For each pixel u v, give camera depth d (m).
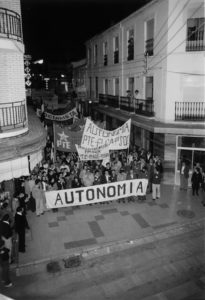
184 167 15.22
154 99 17.27
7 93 10.45
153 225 11.77
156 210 13.16
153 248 10.29
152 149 17.47
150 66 17.44
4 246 8.55
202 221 12.23
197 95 15.65
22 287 8.32
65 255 9.78
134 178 14.62
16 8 10.36
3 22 9.52
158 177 13.99
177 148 15.83
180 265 9.31
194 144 15.71
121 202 14.04
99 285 8.41
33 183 12.82
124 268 9.20
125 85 21.70
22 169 9.23
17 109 10.62
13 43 9.44
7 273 8.23
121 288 8.29
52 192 12.63
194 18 15.02
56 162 15.30
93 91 30.42
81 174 13.95
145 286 8.35
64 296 7.97
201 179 14.37
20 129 10.09
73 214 12.80
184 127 15.16
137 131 19.86
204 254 9.90
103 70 26.55
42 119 21.16
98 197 13.22
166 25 15.32
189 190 15.60
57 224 11.88
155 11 16.38
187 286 8.33
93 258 9.71
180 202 14.04
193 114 15.77
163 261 9.52
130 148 20.05
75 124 17.44
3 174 8.77
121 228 11.53
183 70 15.49
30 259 9.55
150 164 14.97
